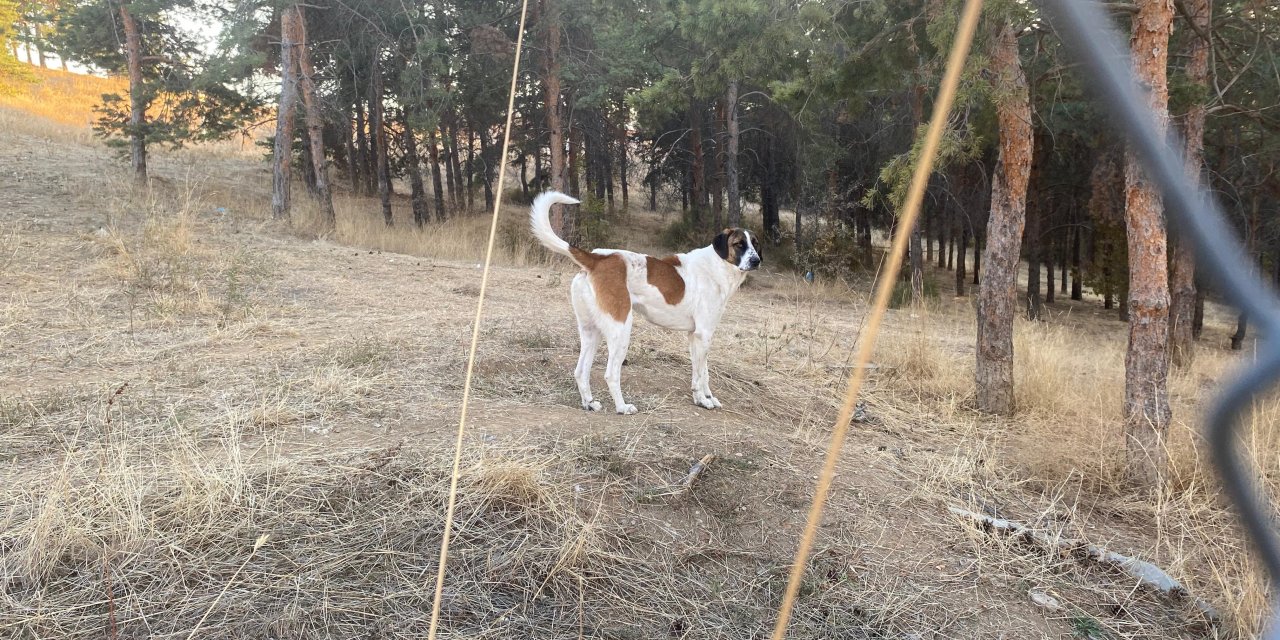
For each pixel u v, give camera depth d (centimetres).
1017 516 462
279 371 566
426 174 3088
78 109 3500
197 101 1816
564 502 376
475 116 2309
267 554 315
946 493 479
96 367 569
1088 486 530
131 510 317
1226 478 140
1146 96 479
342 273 1096
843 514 423
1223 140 1373
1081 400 760
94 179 1702
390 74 2034
